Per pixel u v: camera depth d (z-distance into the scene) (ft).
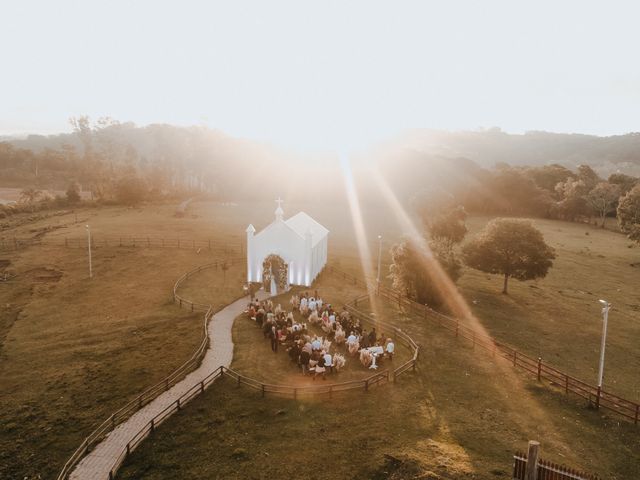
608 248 261.65
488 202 404.36
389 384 93.04
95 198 407.44
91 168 516.32
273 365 101.81
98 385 96.84
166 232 256.32
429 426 77.46
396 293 158.92
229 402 86.07
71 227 262.88
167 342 116.37
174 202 403.34
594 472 66.54
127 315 137.39
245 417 80.89
